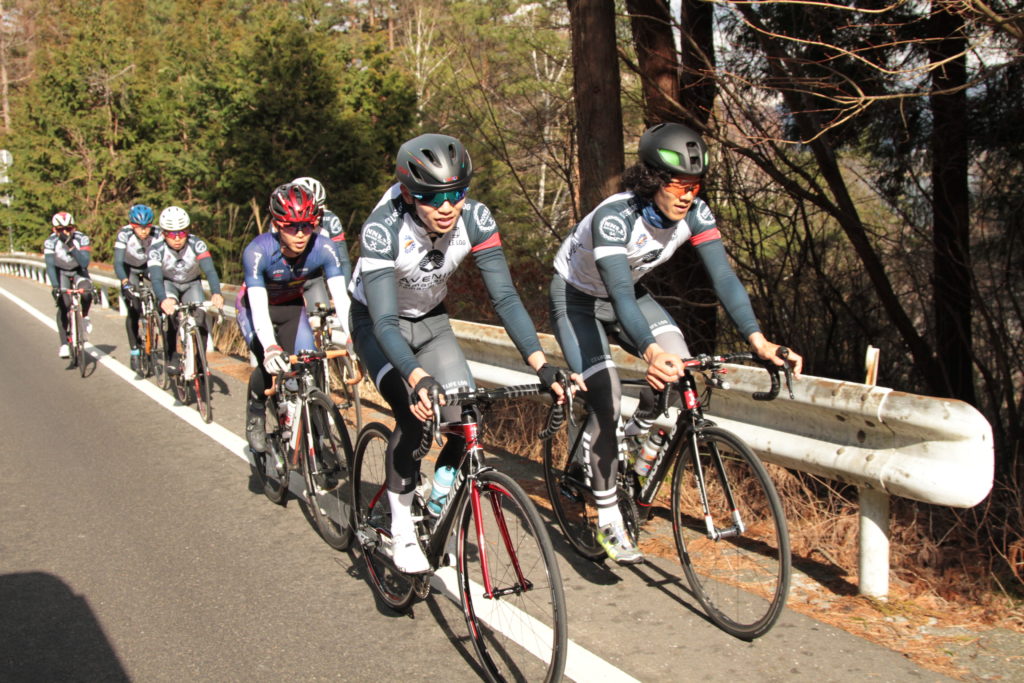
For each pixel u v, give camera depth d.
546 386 2.80
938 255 7.23
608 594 3.57
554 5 8.56
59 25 45.91
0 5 55.88
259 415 4.98
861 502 3.42
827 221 7.88
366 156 18.36
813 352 7.61
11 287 22.08
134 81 27.17
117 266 8.49
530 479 5.06
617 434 3.68
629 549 3.51
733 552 3.68
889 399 3.24
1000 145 6.73
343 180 18.38
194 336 6.80
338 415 4.00
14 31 55.12
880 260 7.70
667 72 7.00
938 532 3.90
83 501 4.95
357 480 3.83
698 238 3.42
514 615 3.09
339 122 18.25
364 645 3.23
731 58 7.24
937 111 6.84
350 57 21.91
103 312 15.04
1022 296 6.94
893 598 3.44
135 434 6.49
